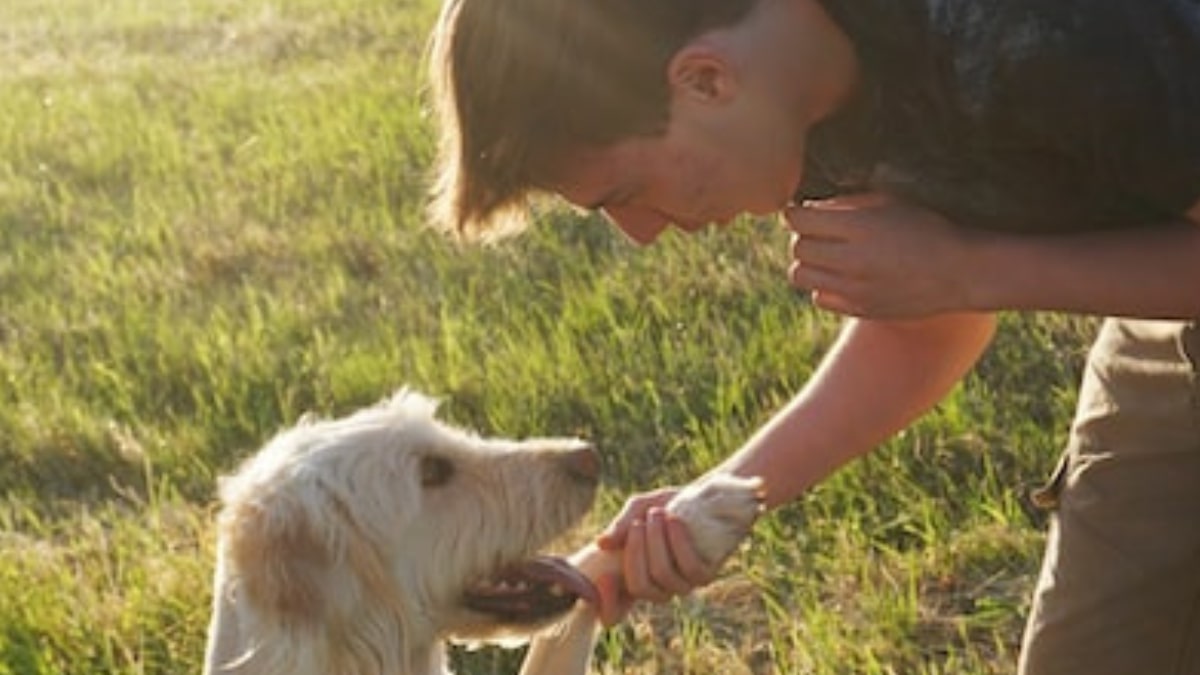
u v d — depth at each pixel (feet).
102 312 29.76
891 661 18.02
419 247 31.45
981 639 18.63
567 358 24.99
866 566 19.35
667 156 10.28
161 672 19.07
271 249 32.30
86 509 23.29
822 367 13.73
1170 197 9.79
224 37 54.85
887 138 10.36
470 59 10.16
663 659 18.74
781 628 18.71
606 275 28.09
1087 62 9.45
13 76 51.34
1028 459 21.47
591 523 20.53
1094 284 10.28
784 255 28.22
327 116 41.16
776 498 13.48
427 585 14.53
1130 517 12.42
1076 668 12.77
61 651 19.63
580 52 9.96
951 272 10.43
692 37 10.00
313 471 14.03
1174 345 12.05
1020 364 23.67
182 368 27.22
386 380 25.53
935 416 22.04
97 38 57.21
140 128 42.24
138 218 35.14
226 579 14.03
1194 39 9.53
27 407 26.11
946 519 20.56
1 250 34.60
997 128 9.82
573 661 14.30
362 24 52.95
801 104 10.26
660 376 24.59
